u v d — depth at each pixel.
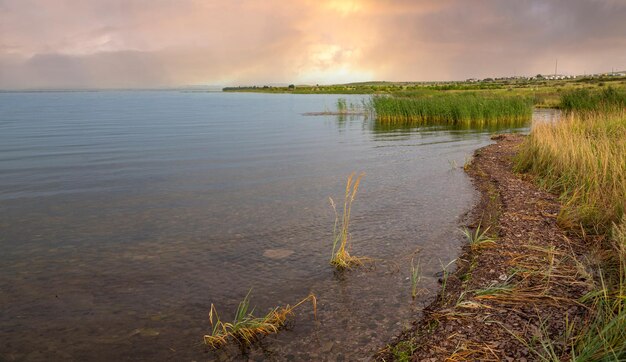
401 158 17.52
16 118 40.97
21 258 7.32
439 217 9.34
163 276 6.58
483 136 25.31
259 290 6.10
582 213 8.25
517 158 15.23
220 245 7.86
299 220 9.29
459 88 92.81
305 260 7.14
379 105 37.00
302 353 4.63
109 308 5.63
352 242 7.93
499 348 4.37
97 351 4.71
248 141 23.30
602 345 3.93
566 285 5.67
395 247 7.66
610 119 18.16
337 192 11.77
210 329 5.12
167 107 64.19
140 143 22.41
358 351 4.65
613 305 4.61
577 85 84.56
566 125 17.11
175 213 9.93
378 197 11.14
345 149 20.19
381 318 5.31
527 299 5.38
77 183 13.05
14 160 17.12
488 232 8.18
